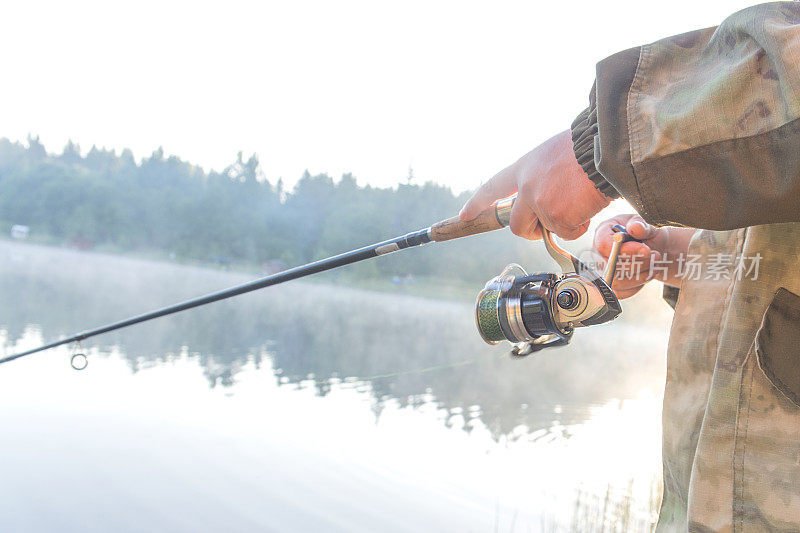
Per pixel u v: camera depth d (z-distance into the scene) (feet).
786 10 2.30
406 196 214.07
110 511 21.39
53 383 41.24
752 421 2.70
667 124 2.37
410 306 146.72
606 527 18.44
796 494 2.55
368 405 41.01
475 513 21.49
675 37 2.58
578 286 3.42
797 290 2.66
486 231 3.88
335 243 209.77
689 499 2.87
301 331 90.89
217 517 21.58
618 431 34.55
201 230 250.78
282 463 27.14
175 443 29.60
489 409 41.52
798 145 2.10
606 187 2.67
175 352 60.95
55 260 199.11
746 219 2.32
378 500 23.08
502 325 3.64
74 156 293.64
